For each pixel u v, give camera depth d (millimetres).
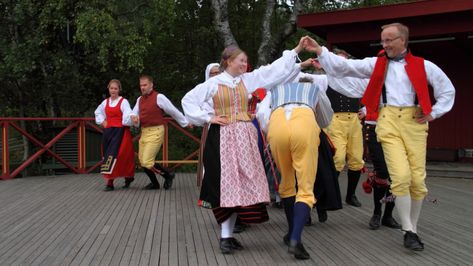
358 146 5492
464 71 10305
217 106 3748
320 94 3867
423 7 7707
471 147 10203
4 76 10570
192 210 5430
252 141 3740
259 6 14570
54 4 9930
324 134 4230
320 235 4324
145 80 6535
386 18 7996
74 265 3520
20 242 4125
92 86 12273
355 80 4719
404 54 3762
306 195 3559
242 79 3857
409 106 3752
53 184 7496
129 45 10406
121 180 7887
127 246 4000
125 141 6809
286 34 11867
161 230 4527
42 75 11203
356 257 3656
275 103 3732
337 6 14602
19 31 10711
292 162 3643
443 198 6238
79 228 4613
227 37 11523
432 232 4438
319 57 3838
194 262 3568
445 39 8781
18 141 15023
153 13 11359
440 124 10477
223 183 3625
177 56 14547
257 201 3609
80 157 9023
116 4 10805
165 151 9367
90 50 11055
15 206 5691
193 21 14344
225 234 3779
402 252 3787
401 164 3693
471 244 4027
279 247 3943
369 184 4621
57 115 12062
